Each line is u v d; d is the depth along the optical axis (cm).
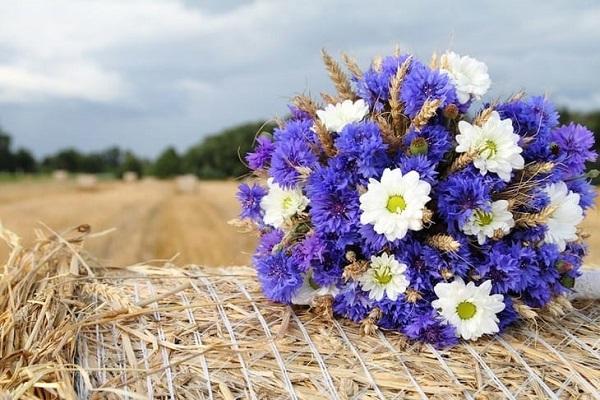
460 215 176
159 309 187
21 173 3859
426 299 183
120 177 4012
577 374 163
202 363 162
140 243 862
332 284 187
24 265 211
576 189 204
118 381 154
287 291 189
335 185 180
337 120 190
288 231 192
